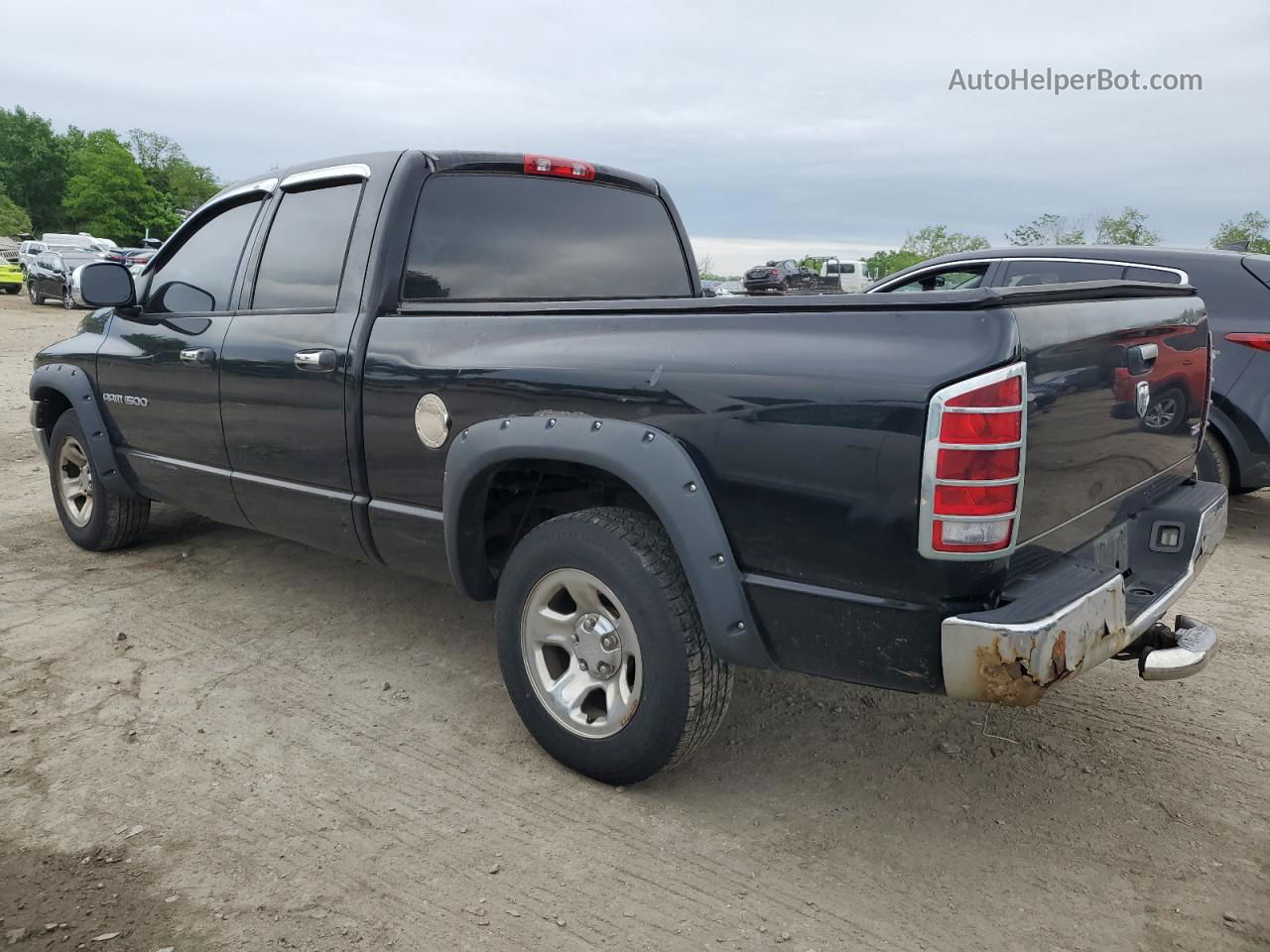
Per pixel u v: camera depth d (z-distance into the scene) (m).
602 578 2.70
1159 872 2.54
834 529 2.27
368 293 3.35
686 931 2.30
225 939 2.25
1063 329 2.29
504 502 3.28
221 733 3.21
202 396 3.98
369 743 3.17
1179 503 3.02
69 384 4.70
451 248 3.54
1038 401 2.19
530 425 2.78
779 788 2.93
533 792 2.88
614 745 2.77
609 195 4.14
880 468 2.17
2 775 2.93
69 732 3.20
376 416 3.27
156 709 3.37
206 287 4.12
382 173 3.45
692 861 2.57
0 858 2.53
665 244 4.39
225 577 4.72
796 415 2.29
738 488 2.42
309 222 3.69
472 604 4.41
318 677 3.64
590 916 2.35
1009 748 3.18
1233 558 5.30
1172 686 3.64
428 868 2.53
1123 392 2.64
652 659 2.63
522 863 2.55
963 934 2.30
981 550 2.11
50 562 4.93
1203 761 3.11
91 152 83.12
